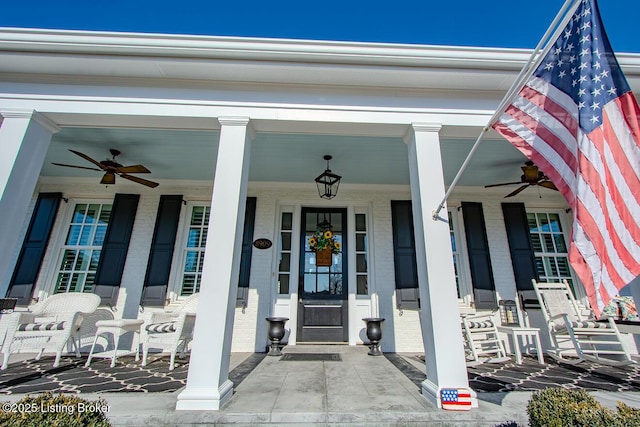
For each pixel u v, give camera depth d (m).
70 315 4.40
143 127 3.23
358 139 4.11
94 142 4.25
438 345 2.50
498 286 5.32
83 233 5.42
